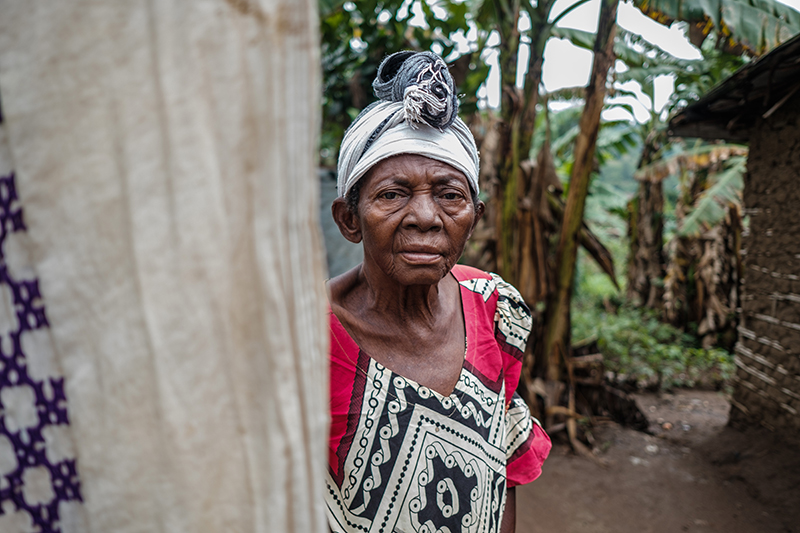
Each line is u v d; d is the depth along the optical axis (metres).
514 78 3.25
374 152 0.72
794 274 3.26
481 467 0.80
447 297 0.91
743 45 2.78
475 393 0.83
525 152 3.36
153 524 0.39
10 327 0.37
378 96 0.80
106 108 0.33
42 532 0.40
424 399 0.77
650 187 7.00
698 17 2.83
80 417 0.38
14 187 0.35
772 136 3.44
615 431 3.87
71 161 0.34
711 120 3.83
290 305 0.34
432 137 0.72
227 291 0.35
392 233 0.72
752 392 3.68
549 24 3.12
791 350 3.29
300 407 0.36
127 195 0.34
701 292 6.09
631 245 7.77
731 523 2.76
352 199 0.79
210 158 0.33
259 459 0.37
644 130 6.56
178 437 0.37
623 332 6.20
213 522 0.38
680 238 6.33
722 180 5.38
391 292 0.80
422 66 0.72
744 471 3.21
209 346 0.35
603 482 3.17
